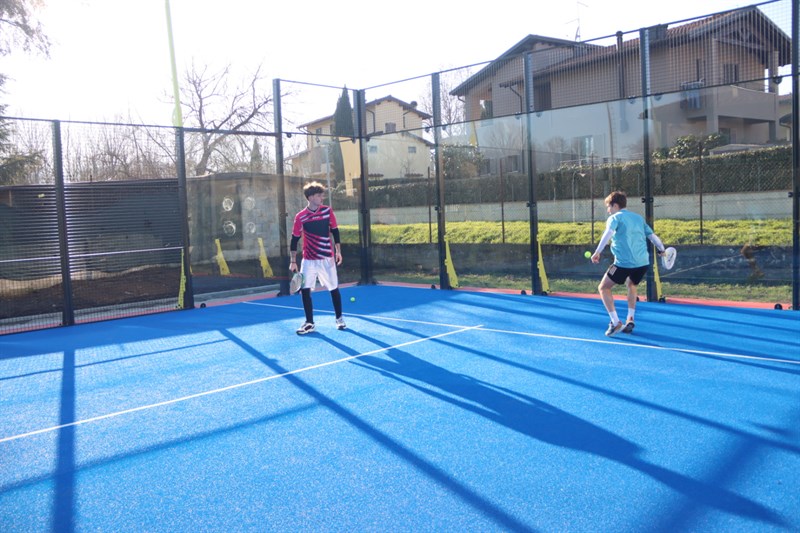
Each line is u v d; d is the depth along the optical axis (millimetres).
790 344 7277
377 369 6746
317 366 6949
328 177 13688
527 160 11711
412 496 3721
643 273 7949
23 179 10281
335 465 4223
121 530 3424
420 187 15727
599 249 7859
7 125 10109
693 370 6328
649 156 10273
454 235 16078
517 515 3443
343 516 3506
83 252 10438
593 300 11047
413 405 5484
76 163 10922
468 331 8664
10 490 3973
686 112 10055
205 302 12094
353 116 13938
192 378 6625
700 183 12727
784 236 13133
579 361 6832
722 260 12086
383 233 15289
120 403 5812
